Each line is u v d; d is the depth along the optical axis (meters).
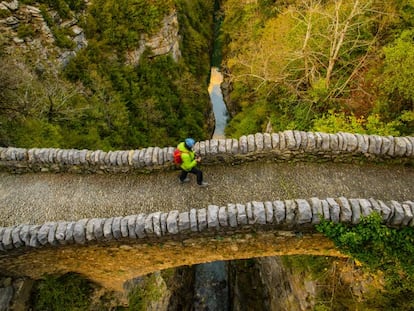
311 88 18.20
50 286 10.46
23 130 17.41
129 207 10.48
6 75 17.89
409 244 8.38
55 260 9.83
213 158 11.20
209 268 22.89
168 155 11.12
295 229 8.88
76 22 28.69
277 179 10.74
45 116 20.23
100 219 8.93
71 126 22.44
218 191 10.65
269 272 17.33
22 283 10.02
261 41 24.33
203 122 35.66
